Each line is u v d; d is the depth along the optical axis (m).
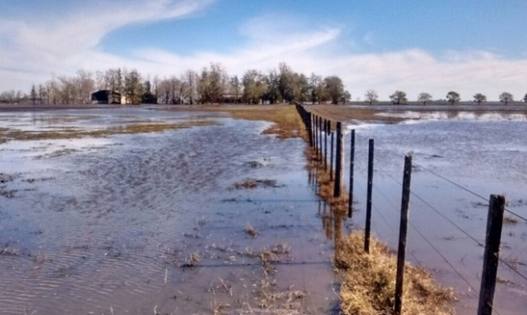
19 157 21.08
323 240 9.01
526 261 7.94
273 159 20.08
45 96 162.75
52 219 10.72
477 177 16.22
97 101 151.25
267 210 11.38
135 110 90.06
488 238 3.93
